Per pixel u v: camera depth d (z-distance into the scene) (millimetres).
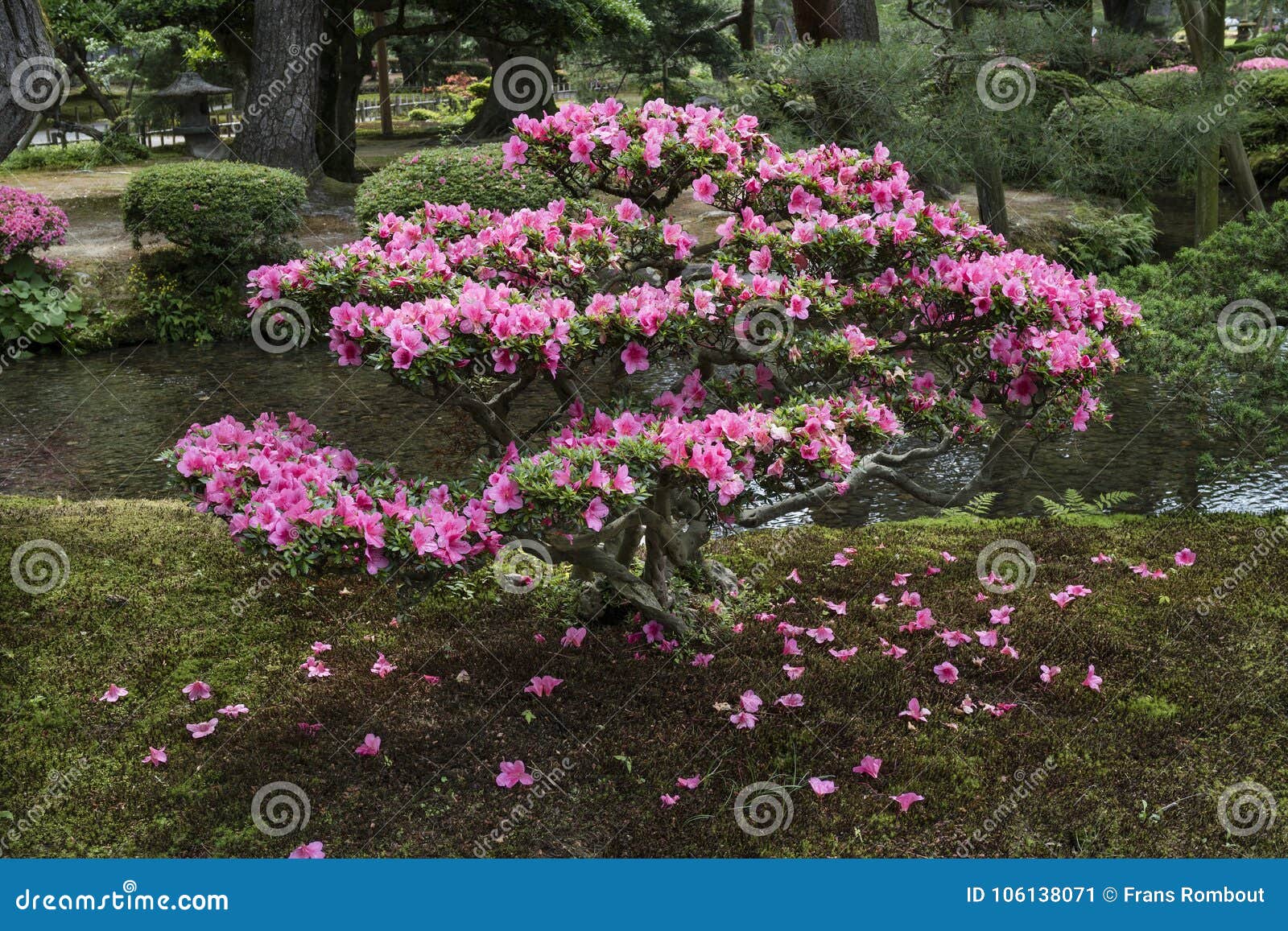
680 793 2881
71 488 5609
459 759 3027
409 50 23688
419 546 2578
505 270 3244
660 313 2895
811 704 3291
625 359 2938
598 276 3846
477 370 2924
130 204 9125
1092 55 7852
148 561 4273
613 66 16484
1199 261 5445
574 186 3584
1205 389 5086
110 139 16359
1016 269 3211
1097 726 3201
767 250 3139
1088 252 10297
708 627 3691
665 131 3393
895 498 5340
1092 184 8367
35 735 3145
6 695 3344
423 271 3061
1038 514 5105
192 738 3143
